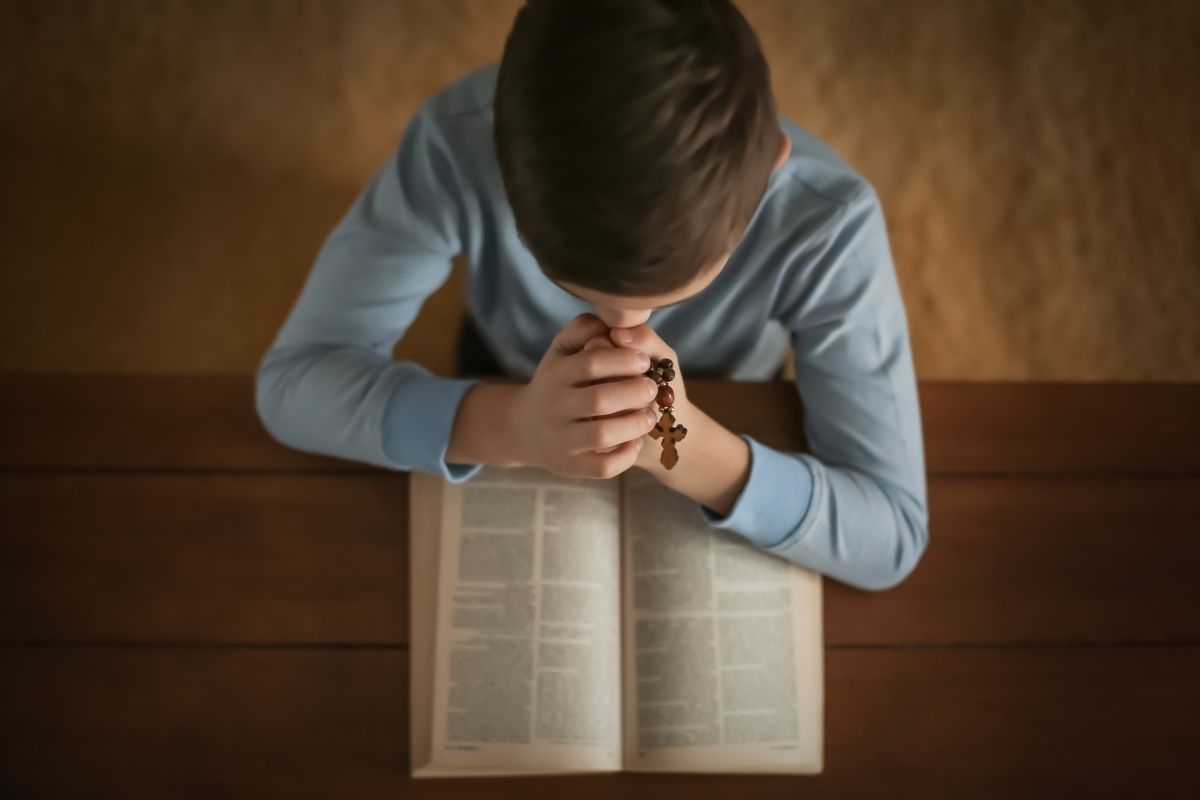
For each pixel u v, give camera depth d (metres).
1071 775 0.98
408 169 0.91
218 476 1.01
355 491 1.01
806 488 0.93
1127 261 1.60
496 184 0.88
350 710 0.97
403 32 1.64
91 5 1.63
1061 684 1.00
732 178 0.62
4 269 1.54
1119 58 1.67
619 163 0.59
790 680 0.95
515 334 1.08
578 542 0.96
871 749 0.98
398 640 0.98
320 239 1.57
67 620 0.98
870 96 1.65
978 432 1.05
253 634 0.98
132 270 1.55
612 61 0.59
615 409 0.76
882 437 0.97
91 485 1.01
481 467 0.98
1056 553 1.03
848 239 0.90
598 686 0.94
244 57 1.62
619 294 0.67
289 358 0.96
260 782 0.96
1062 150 1.63
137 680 0.98
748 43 0.62
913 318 1.57
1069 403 1.06
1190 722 0.99
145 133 1.59
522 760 0.93
